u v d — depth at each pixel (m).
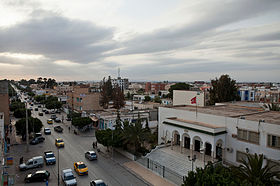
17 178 24.72
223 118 27.61
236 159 25.92
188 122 29.86
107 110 62.94
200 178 15.50
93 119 53.97
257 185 14.89
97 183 21.66
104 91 71.81
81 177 24.94
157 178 24.42
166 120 33.44
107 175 25.55
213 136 25.58
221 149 28.00
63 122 61.19
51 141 41.12
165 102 85.19
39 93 139.25
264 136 23.11
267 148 22.81
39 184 23.28
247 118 26.23
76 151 35.03
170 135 33.78
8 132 48.91
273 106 39.81
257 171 17.83
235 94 60.41
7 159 28.70
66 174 23.62
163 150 31.66
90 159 30.55
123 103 72.19
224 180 14.53
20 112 59.34
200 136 27.23
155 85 196.62
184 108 36.94
